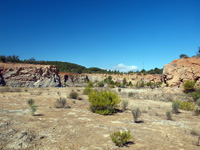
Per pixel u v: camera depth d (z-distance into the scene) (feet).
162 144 19.39
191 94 74.08
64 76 329.52
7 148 15.26
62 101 45.50
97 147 17.16
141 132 24.12
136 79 318.65
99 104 39.93
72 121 28.66
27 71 206.28
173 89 101.55
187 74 100.22
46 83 213.46
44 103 49.55
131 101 67.56
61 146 16.83
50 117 30.60
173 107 45.96
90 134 21.71
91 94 43.16
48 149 15.85
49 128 23.08
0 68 191.93
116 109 47.32
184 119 37.01
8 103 44.70
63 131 22.29
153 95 95.61
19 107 39.19
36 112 34.55
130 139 20.54
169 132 25.22
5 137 18.02
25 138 17.92
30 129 21.90
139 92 119.14
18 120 26.43
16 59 262.67
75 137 20.12
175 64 111.04
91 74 433.89
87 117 33.47
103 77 409.69
